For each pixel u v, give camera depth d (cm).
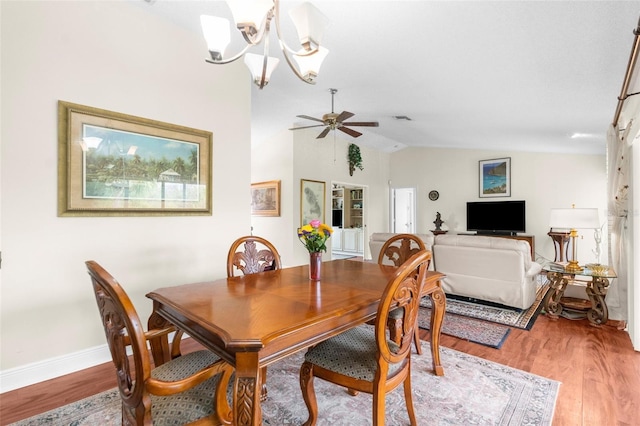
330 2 215
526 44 230
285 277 204
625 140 304
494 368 227
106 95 244
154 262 273
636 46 180
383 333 133
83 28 233
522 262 341
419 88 354
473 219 705
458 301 396
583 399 189
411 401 162
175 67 284
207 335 124
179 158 287
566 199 624
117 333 108
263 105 484
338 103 458
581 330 300
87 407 185
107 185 245
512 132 498
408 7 211
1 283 204
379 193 820
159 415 113
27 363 213
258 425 108
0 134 202
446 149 761
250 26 140
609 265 362
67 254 228
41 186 217
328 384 209
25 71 210
